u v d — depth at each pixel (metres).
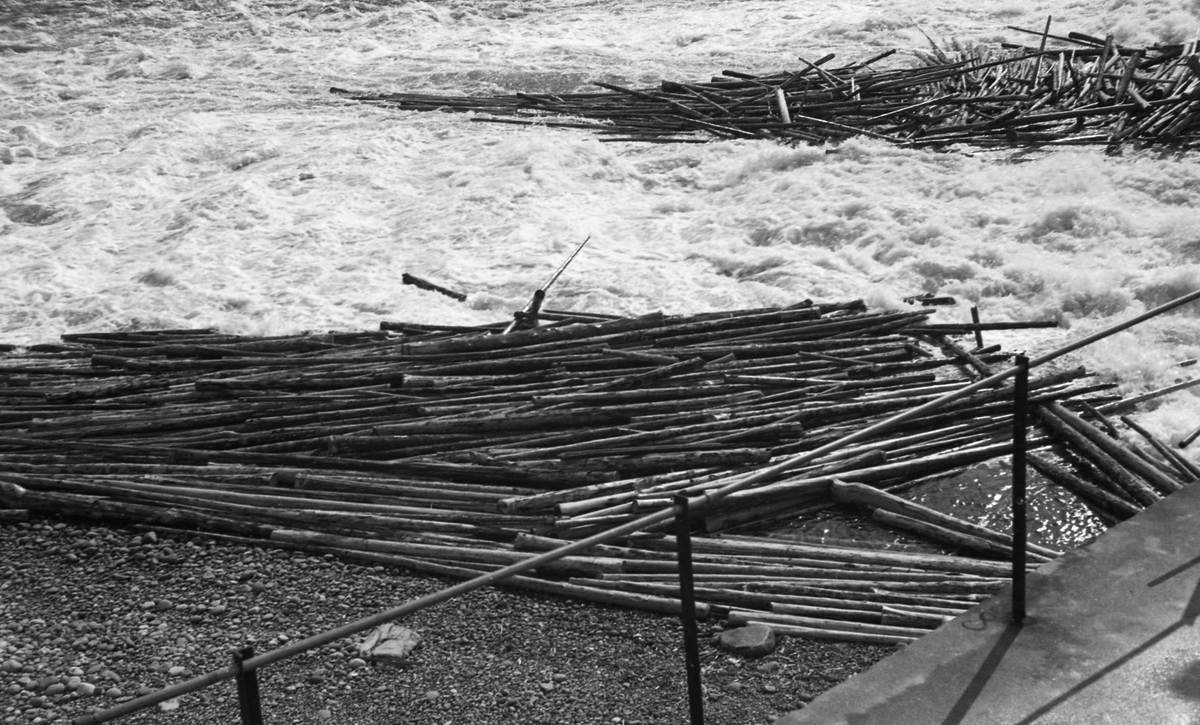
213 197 14.13
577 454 7.17
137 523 7.23
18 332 11.35
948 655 4.18
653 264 11.09
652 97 15.92
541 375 8.44
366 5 24.88
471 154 14.79
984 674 4.06
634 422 7.60
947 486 6.84
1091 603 4.38
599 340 8.95
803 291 10.11
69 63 22.66
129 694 5.50
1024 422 4.12
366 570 6.45
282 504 7.07
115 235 13.75
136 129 17.28
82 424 8.45
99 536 7.12
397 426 7.71
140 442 8.12
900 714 3.91
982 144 12.70
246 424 8.10
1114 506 6.35
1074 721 3.79
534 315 9.80
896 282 10.03
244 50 22.67
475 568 6.25
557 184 13.42
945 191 11.39
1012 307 9.37
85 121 18.42
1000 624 4.32
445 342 9.02
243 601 6.25
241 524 6.96
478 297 10.74
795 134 13.64
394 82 19.25
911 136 13.19
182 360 9.62
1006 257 9.93
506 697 5.16
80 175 15.66
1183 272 9.01
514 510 6.64
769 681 5.07
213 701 5.37
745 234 11.43
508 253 11.73
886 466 6.90
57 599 6.45
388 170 14.69
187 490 7.31
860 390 7.84
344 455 7.63
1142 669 4.00
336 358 9.21
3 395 9.30
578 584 5.95
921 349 8.69
